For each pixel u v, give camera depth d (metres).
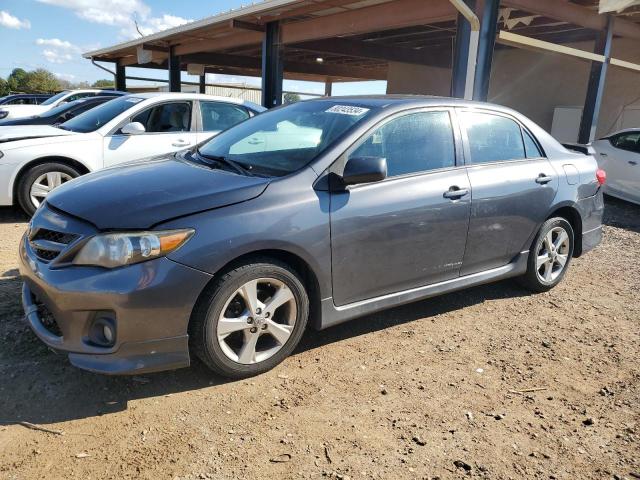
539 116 16.64
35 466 2.38
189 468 2.41
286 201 3.13
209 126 7.50
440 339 3.86
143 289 2.69
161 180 3.25
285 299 3.19
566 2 9.70
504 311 4.45
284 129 3.87
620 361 3.66
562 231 4.86
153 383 3.07
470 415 2.94
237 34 14.65
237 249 2.92
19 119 8.97
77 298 2.70
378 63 23.14
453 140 4.02
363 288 3.53
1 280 4.36
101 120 7.13
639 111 13.84
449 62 19.20
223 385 3.10
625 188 9.30
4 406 2.78
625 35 11.52
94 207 2.92
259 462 2.48
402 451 2.61
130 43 18.44
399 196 3.58
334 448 2.60
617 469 2.56
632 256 6.35
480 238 4.11
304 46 15.18
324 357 3.50
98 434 2.62
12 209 7.16
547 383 3.33
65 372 3.12
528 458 2.61
